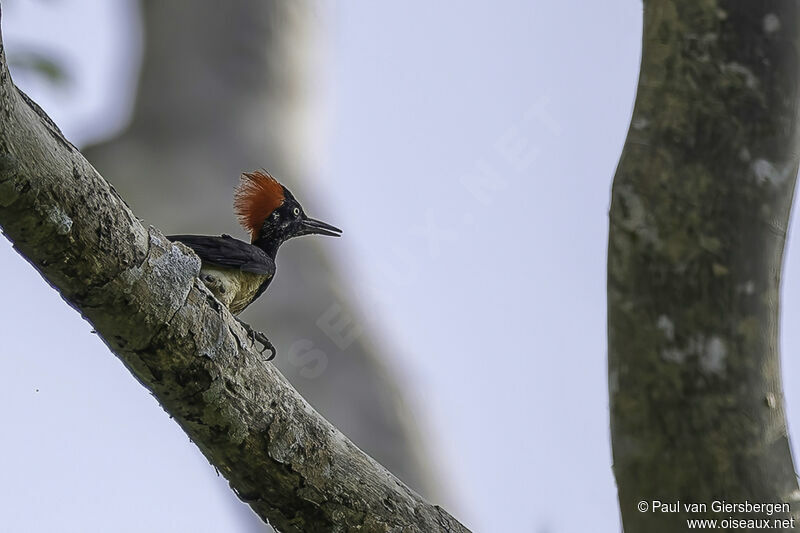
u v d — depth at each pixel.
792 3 9.42
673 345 9.41
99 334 8.97
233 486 9.96
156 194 15.72
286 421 9.58
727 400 9.32
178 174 15.95
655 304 9.45
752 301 9.37
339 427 14.94
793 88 9.43
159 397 9.34
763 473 9.31
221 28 16.98
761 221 9.37
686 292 9.38
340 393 15.14
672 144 9.44
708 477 9.32
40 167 7.79
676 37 9.48
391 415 15.25
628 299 9.55
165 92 16.62
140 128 16.44
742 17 9.37
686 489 9.37
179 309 8.82
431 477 15.03
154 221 15.52
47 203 7.93
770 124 9.37
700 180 9.37
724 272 9.33
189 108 16.52
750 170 9.36
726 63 9.38
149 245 8.64
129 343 8.89
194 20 17.03
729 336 9.34
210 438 9.52
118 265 8.43
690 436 9.36
